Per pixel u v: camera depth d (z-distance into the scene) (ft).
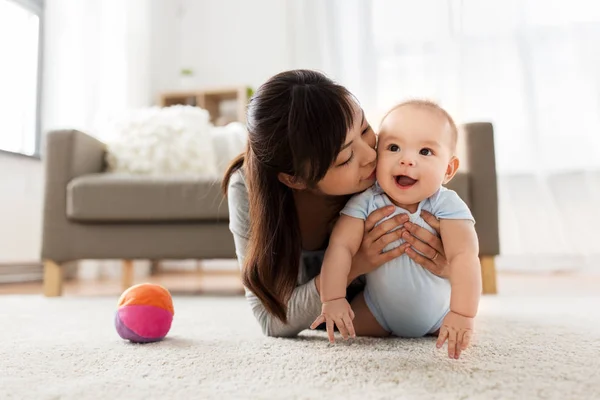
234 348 2.77
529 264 9.95
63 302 5.49
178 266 12.28
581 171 9.75
